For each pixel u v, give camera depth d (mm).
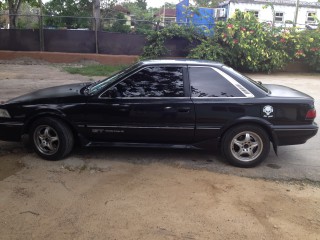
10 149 5711
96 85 5520
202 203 4121
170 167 5148
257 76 15031
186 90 5078
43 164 5133
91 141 5277
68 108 5078
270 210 4031
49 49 16703
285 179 4867
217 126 5055
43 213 3824
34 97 5352
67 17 17156
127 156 5520
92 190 4371
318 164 5457
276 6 27453
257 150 5141
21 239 3363
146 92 5094
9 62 16047
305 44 15688
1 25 19219
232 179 4801
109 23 17156
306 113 5055
